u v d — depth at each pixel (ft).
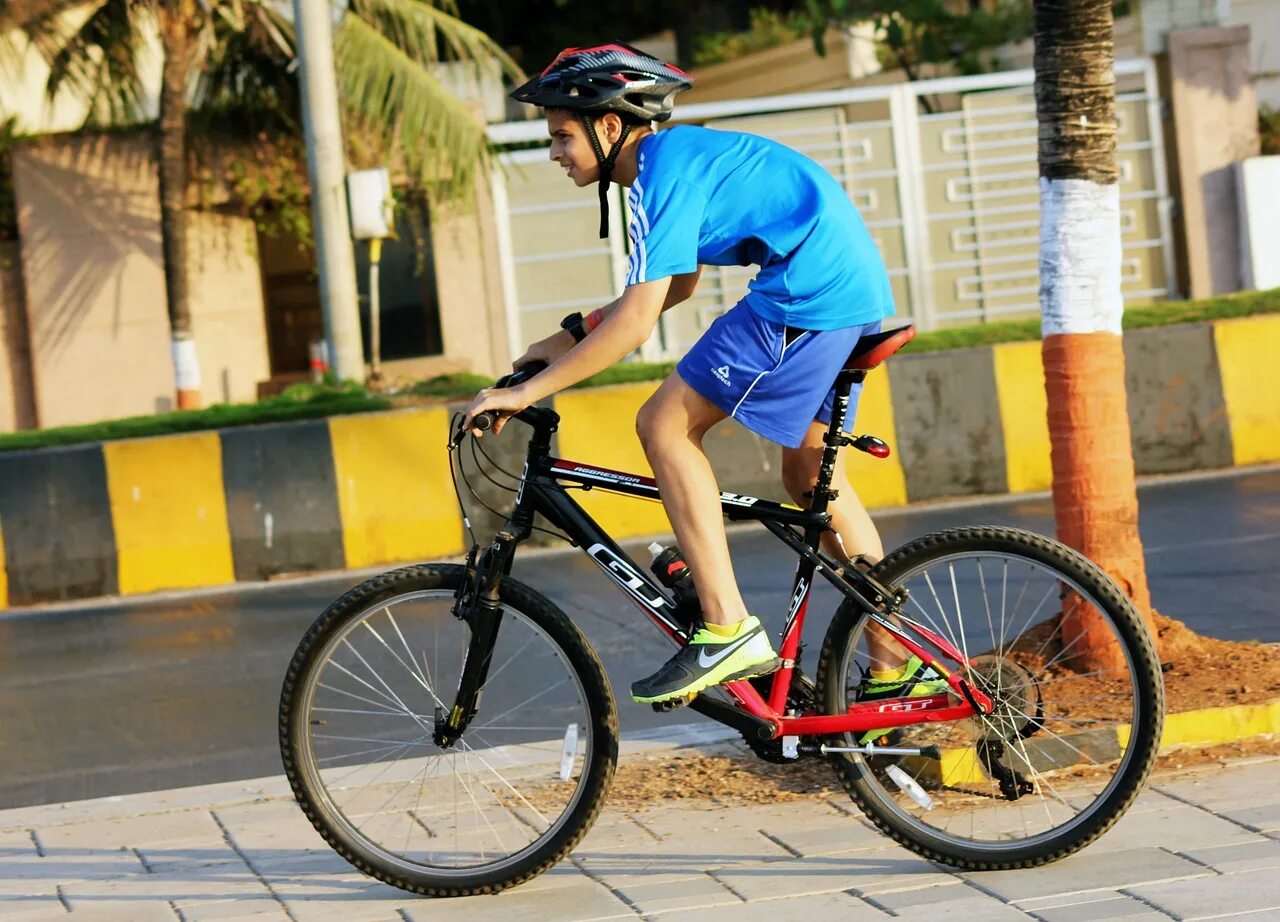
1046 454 44.47
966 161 71.36
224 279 69.00
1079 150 21.85
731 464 42.27
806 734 16.83
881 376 43.83
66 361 67.67
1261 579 32.07
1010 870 16.56
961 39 80.53
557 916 16.17
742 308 16.35
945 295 71.61
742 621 16.43
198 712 28.17
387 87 60.75
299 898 17.28
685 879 17.02
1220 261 72.23
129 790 23.81
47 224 67.15
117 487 40.16
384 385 48.14
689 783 20.59
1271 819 17.42
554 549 41.75
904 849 17.38
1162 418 44.88
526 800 19.49
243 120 66.80
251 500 40.73
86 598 39.91
